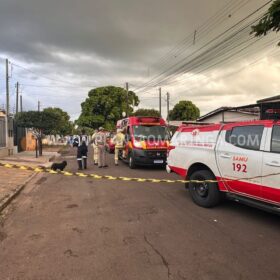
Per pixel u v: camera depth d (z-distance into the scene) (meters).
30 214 6.85
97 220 6.34
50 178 11.84
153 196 8.49
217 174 6.98
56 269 4.22
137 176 12.29
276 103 6.82
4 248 4.95
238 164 6.39
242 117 16.83
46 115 22.38
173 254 4.68
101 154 15.43
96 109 46.47
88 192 9.11
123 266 4.29
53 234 5.55
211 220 6.34
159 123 15.73
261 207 6.00
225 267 4.27
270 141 5.88
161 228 5.84
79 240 5.25
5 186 9.72
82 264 4.36
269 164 5.73
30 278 3.99
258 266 4.31
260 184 5.92
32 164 16.23
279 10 6.14
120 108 46.28
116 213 6.84
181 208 7.24
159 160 14.31
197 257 4.59
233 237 5.39
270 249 4.89
